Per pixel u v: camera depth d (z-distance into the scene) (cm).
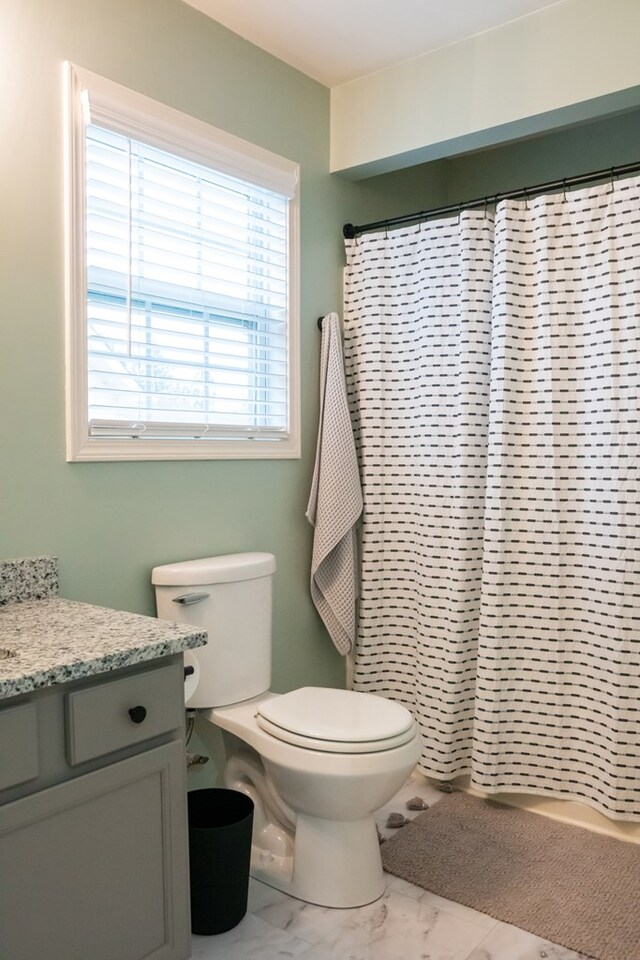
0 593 176
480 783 242
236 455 236
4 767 124
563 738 236
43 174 183
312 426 269
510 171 320
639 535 217
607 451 222
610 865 212
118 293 203
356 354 275
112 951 143
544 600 236
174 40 215
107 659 137
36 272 182
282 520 257
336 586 265
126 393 206
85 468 194
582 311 228
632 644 219
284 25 231
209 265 229
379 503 269
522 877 205
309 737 183
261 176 240
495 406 238
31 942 129
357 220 287
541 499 235
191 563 215
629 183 217
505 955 173
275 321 255
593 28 215
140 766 146
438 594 255
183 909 157
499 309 237
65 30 187
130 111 199
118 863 144
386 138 259
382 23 231
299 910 192
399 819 235
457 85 243
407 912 190
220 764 235
